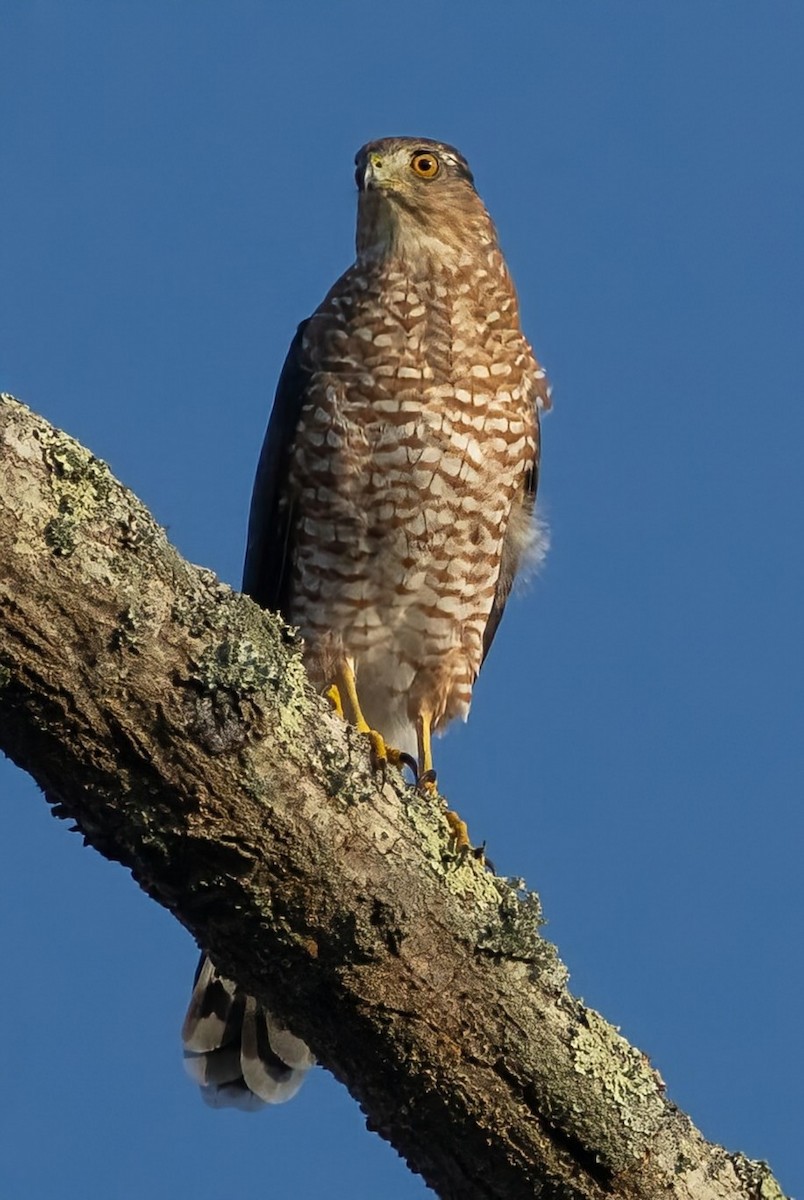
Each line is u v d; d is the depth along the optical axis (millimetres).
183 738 8617
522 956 9680
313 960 9359
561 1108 9711
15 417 8195
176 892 9156
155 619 8469
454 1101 9680
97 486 8359
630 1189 9859
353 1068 9789
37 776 8750
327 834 9133
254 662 8727
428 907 9461
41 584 8156
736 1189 10023
